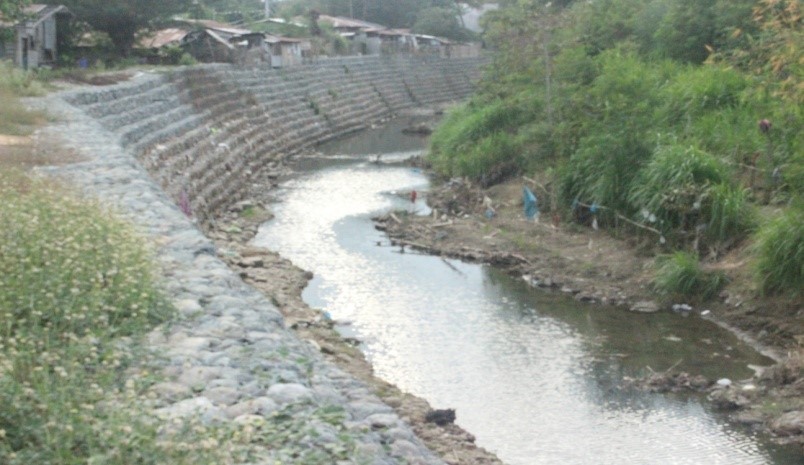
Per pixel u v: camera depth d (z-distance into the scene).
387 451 7.39
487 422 13.15
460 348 16.16
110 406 6.47
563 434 12.81
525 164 27.77
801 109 19.78
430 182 32.91
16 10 32.22
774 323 16.55
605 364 15.43
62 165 15.87
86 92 26.47
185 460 5.92
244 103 43.28
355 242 24.02
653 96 24.88
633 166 21.86
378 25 90.44
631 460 12.06
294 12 93.56
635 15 32.56
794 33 17.98
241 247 22.25
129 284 8.83
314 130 48.81
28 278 8.45
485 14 39.41
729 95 24.08
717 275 18.23
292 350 8.94
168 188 23.69
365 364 15.00
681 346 16.23
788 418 12.95
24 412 6.34
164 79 36.41
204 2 49.94
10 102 21.45
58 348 7.67
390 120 59.94
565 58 28.53
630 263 20.17
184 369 7.89
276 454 6.54
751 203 19.86
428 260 22.19
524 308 18.45
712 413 13.52
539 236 22.80
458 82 79.31
